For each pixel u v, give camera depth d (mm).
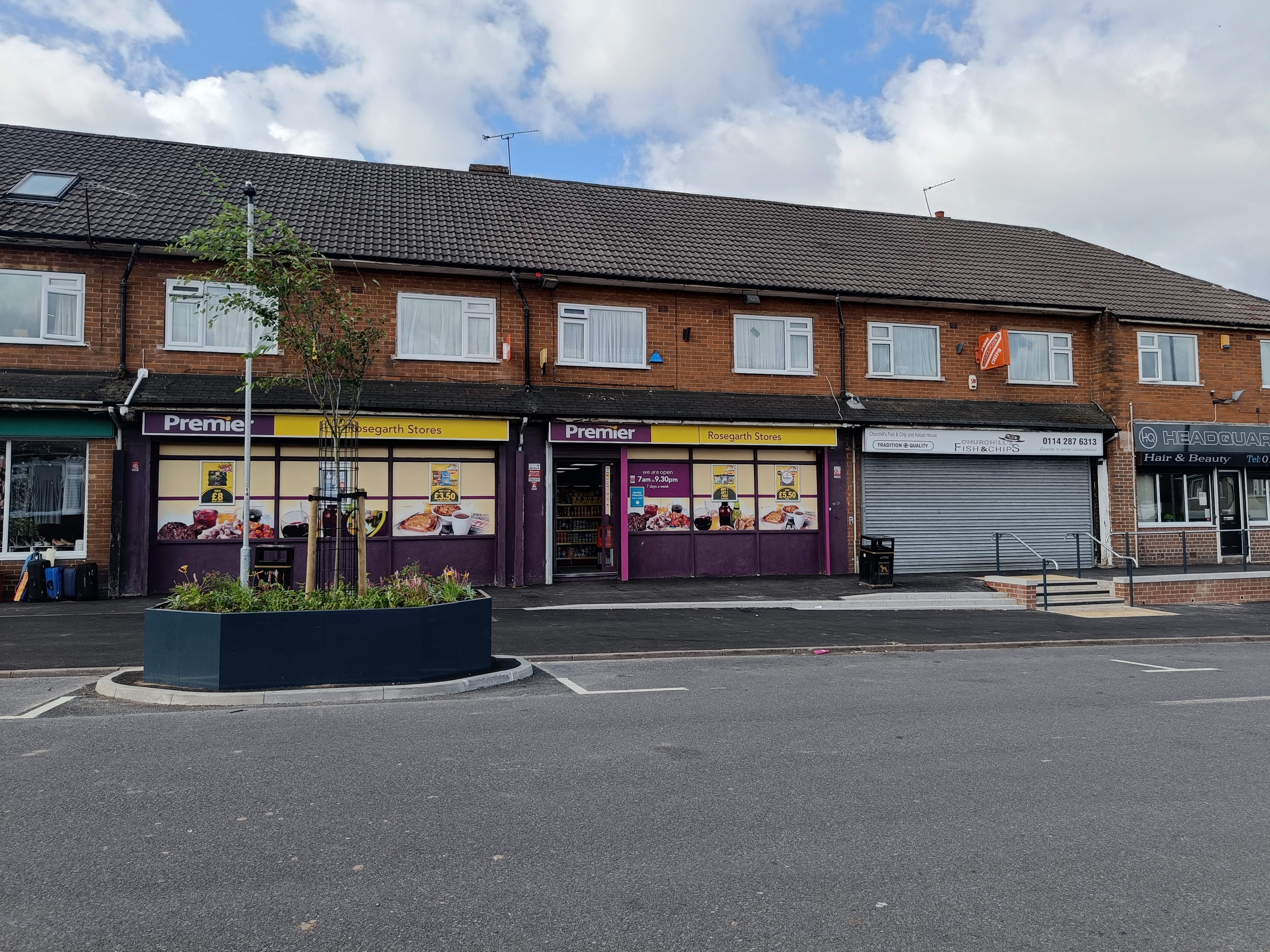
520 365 17438
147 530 14883
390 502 16312
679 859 4422
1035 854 4551
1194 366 21531
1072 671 10195
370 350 11398
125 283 15336
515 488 16781
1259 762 6312
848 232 22734
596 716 7527
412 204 19141
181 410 14695
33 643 10469
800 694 8562
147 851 4426
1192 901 4027
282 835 4668
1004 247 23750
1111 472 20562
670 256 19203
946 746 6652
